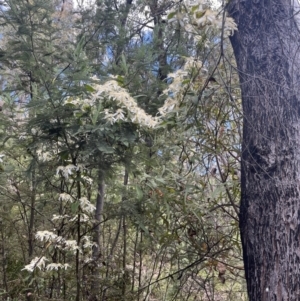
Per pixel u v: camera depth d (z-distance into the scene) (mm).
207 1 1871
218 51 2426
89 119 2545
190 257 3133
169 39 3064
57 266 2580
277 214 1651
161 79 3096
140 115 2301
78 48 2566
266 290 1627
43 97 2527
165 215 3119
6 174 2965
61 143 2729
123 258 3348
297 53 1791
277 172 1685
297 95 1742
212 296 3355
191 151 2920
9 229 3408
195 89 2445
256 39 1840
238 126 2182
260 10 1845
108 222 3338
